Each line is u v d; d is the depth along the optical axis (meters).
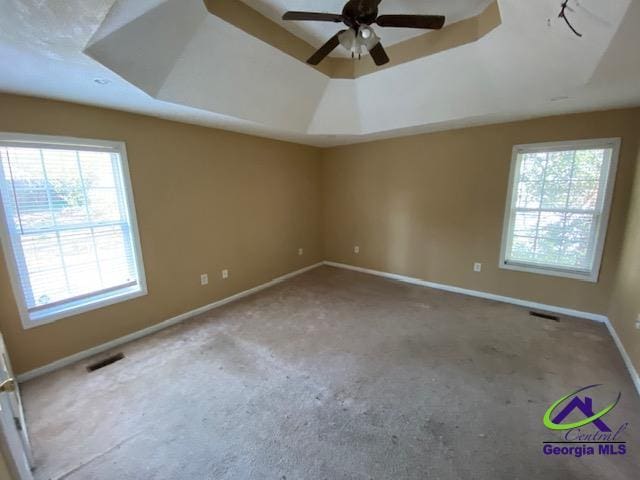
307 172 4.91
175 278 3.17
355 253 5.09
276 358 2.48
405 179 4.32
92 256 2.57
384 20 1.71
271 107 2.95
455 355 2.50
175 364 2.41
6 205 2.10
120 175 2.68
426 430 1.72
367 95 3.12
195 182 3.27
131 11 1.46
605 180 2.95
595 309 3.12
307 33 2.42
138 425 1.77
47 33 1.30
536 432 1.70
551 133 3.15
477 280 3.87
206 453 1.58
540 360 2.41
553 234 3.30
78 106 2.36
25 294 2.22
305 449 1.60
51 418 1.83
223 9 1.92
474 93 2.72
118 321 2.73
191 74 2.19
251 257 4.06
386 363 2.40
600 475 1.44
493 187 3.60
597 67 1.95
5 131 2.05
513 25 1.94
